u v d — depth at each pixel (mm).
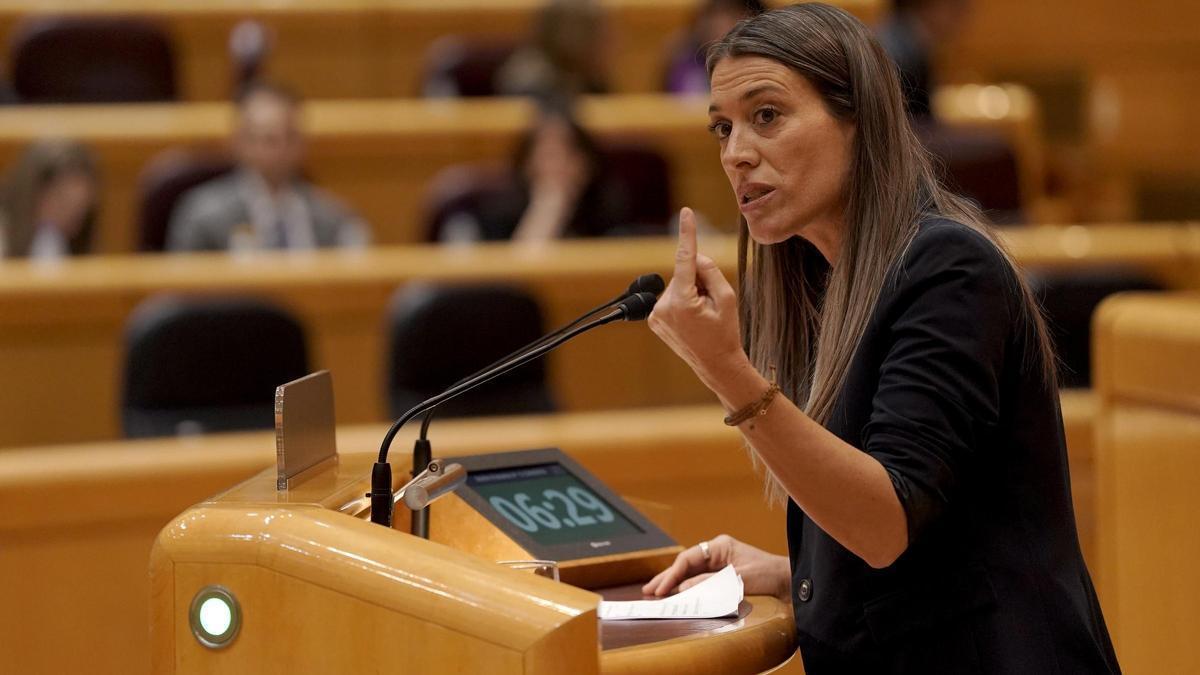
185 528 4281
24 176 15555
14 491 8703
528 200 16391
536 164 16375
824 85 4711
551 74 19203
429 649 3906
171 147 17938
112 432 13281
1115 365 7730
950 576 4691
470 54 20344
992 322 4516
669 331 4219
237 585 4191
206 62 20922
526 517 5434
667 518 6102
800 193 4730
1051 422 4770
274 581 4145
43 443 13164
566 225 16250
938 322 4484
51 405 13164
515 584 3881
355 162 18516
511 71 19562
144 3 20609
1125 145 28125
